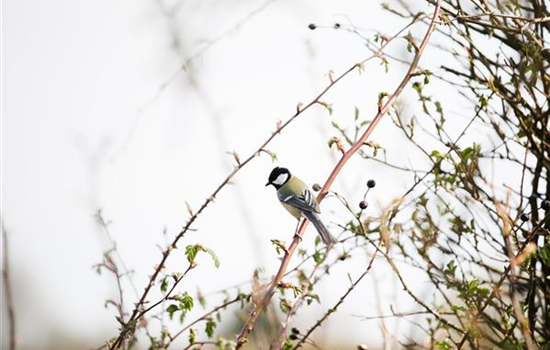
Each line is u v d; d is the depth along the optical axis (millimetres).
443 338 5738
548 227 5641
